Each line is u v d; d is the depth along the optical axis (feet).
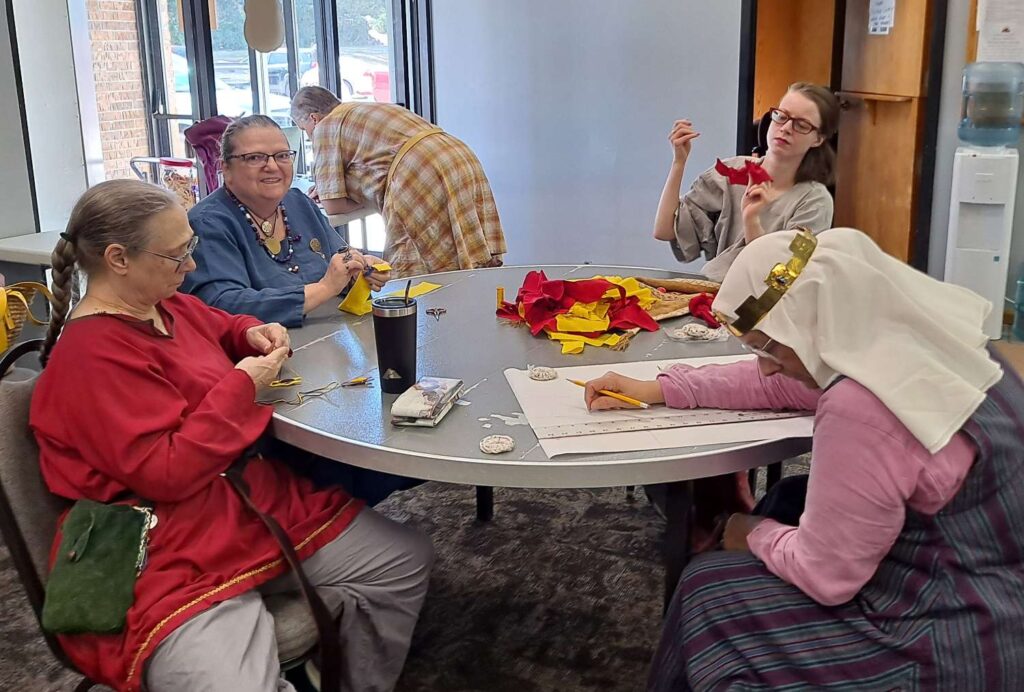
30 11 12.85
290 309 7.14
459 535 8.89
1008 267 14.39
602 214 15.90
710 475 4.86
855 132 17.24
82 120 14.21
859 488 4.28
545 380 5.90
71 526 5.08
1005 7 12.96
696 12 14.11
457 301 7.91
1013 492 4.42
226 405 5.30
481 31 16.38
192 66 14.71
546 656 7.11
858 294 4.40
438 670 6.95
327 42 17.60
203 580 5.05
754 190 8.16
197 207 7.64
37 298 11.62
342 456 5.08
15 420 5.31
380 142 11.29
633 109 15.11
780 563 4.69
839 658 4.45
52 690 6.75
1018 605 4.35
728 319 4.59
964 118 13.56
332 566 5.53
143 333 5.49
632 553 8.54
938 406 4.22
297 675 5.68
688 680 4.77
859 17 16.65
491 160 16.93
